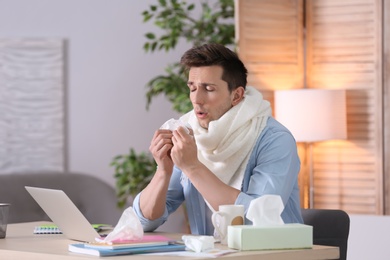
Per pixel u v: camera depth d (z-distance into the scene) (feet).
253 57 17.16
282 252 7.48
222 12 19.31
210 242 7.62
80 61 22.39
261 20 17.26
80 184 20.74
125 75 22.18
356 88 17.28
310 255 7.64
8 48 22.44
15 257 7.95
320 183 17.71
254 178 9.18
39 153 22.54
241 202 8.72
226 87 9.50
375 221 12.31
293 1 17.69
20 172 21.90
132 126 22.22
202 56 9.46
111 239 7.89
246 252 7.44
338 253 7.82
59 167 22.50
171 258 7.13
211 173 8.88
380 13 16.97
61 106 22.49
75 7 22.33
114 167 22.33
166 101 21.99
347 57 17.37
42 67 22.45
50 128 22.50
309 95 16.72
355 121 17.29
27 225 10.43
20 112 22.49
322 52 17.66
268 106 9.86
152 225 9.74
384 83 17.01
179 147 8.83
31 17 22.44
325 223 9.95
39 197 9.02
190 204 9.86
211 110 9.54
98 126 22.38
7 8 22.45
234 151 9.52
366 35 17.13
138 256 7.26
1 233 9.02
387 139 16.99
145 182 19.13
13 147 22.56
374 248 12.24
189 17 20.89
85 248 7.59
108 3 22.18
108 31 22.20
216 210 8.86
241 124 9.54
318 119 16.72
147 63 22.03
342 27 17.39
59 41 22.35
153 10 18.99
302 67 17.85
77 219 8.46
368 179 17.20
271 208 7.88
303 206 17.72
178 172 10.14
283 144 9.37
